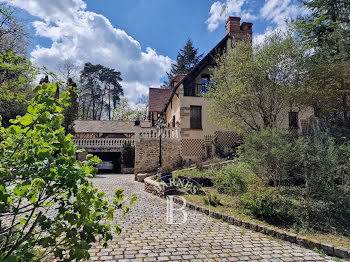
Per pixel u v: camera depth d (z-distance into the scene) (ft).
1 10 18.71
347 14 43.96
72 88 8.74
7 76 17.60
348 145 23.84
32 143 6.79
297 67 37.76
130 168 67.62
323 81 36.06
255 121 45.06
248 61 40.19
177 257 13.48
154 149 53.01
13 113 51.29
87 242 6.59
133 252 14.02
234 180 26.48
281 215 19.75
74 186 6.63
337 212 20.24
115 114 162.09
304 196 23.00
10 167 7.14
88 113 161.17
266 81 39.86
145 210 24.43
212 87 49.16
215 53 59.62
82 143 70.33
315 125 32.86
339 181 22.13
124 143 70.69
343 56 38.14
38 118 6.23
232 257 13.66
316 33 48.11
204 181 34.68
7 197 5.73
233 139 57.77
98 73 157.28
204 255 13.84
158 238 16.49
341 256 14.03
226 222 20.61
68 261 6.09
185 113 56.95
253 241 16.29
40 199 6.75
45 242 6.15
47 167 6.63
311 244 15.30
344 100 36.22
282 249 15.03
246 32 60.59
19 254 6.18
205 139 56.70
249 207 21.30
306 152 23.12
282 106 41.19
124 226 19.04
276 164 25.02
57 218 6.76
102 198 8.41
